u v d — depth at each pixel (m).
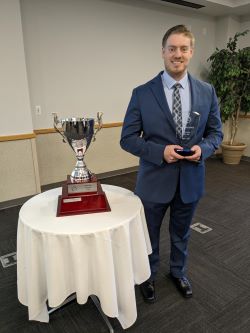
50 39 3.09
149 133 1.36
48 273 1.11
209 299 1.61
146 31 3.80
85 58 3.38
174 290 1.68
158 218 1.50
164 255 2.05
